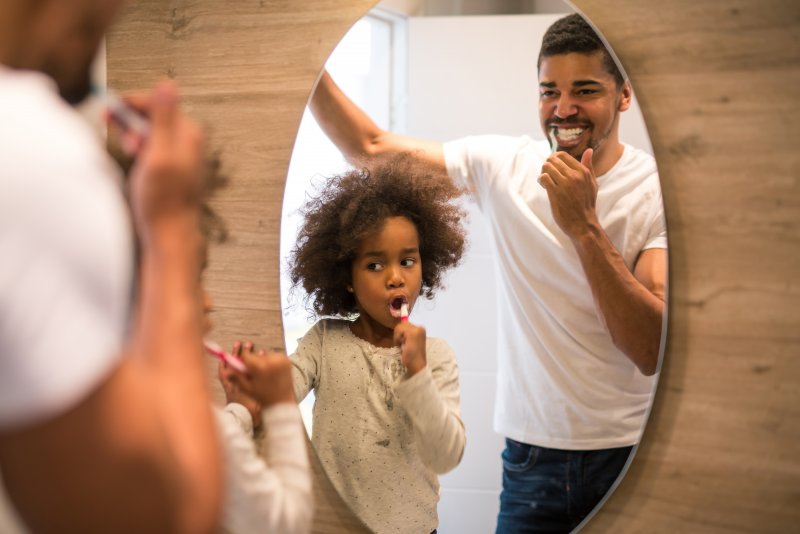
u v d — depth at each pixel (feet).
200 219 3.56
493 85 3.28
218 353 3.31
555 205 3.25
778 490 3.14
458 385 3.32
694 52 3.13
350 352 3.41
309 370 3.44
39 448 1.37
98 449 1.38
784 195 3.09
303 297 3.46
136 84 3.68
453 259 3.33
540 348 3.27
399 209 3.36
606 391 3.23
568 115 3.21
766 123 3.09
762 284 3.12
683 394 3.20
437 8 3.30
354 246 3.39
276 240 3.54
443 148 3.32
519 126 3.26
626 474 3.25
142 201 1.67
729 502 3.18
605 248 3.21
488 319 3.30
